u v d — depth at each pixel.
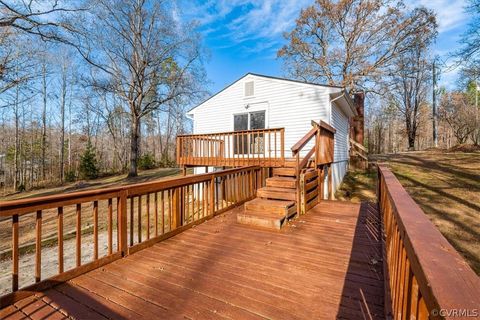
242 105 9.88
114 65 16.48
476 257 4.35
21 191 19.50
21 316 2.03
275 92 9.19
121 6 14.79
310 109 8.55
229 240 3.71
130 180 17.03
